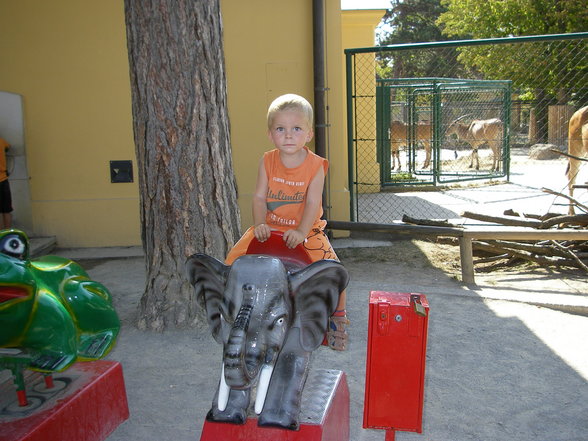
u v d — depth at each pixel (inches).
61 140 333.1
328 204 337.7
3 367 114.3
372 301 92.8
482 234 256.1
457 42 289.1
